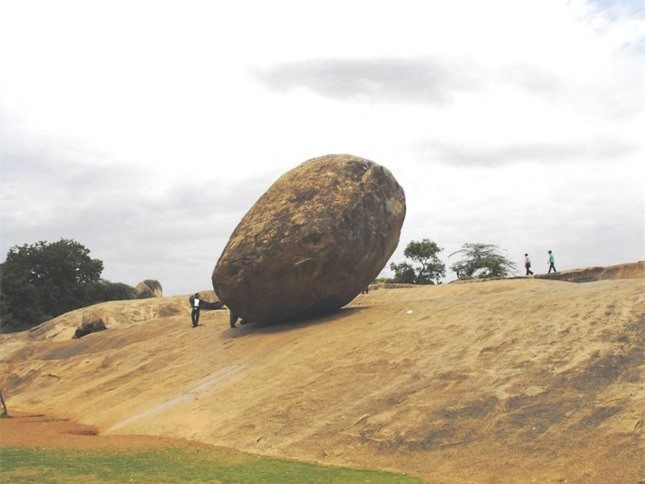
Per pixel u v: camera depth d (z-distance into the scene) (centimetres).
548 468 875
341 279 1722
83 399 1856
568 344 1116
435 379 1153
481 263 5134
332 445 1077
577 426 927
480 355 1177
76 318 3250
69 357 2478
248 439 1173
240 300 1833
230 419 1270
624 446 861
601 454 863
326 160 1831
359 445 1055
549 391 1014
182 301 3294
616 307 1195
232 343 1828
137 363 2045
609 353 1048
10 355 2695
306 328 1708
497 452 936
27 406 1978
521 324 1252
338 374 1301
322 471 960
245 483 895
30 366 2447
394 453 1009
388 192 1822
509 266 5175
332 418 1150
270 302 1789
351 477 920
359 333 1485
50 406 1897
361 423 1103
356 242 1702
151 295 5138
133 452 1121
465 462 941
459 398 1074
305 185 1773
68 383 2103
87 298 4984
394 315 1572
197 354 1873
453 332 1313
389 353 1306
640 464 824
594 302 1250
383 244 1795
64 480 912
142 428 1370
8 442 1248
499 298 1470
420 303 1658
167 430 1321
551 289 1460
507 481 876
